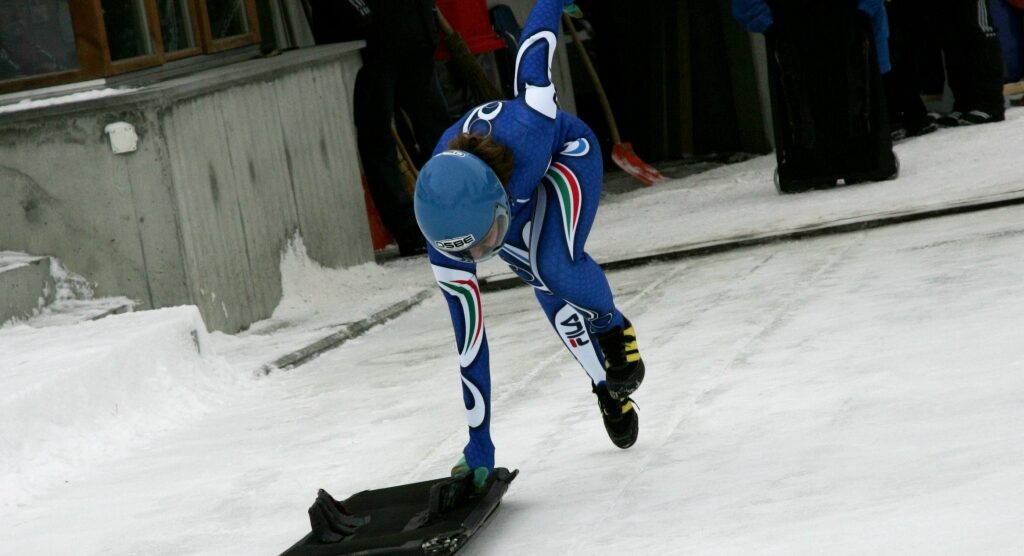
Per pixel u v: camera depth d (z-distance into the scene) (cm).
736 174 2148
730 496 609
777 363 877
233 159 1404
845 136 1708
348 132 1717
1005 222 1272
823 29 1673
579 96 2727
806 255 1324
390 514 620
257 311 1417
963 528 500
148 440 952
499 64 2180
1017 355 765
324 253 1593
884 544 502
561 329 700
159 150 1276
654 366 938
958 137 2016
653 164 2520
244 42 1653
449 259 627
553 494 670
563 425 821
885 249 1264
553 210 646
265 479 797
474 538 617
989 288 984
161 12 1462
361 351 1230
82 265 1312
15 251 1321
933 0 2162
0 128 1296
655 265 1446
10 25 1317
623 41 2612
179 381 1053
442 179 593
